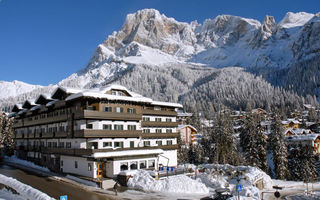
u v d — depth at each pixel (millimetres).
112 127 50906
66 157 53625
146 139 59906
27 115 77375
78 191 37562
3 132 91688
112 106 51125
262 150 75562
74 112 51312
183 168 55250
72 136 50938
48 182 43906
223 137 86062
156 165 54312
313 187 60094
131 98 53062
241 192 38281
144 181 41000
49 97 60406
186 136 108375
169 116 68562
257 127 78875
